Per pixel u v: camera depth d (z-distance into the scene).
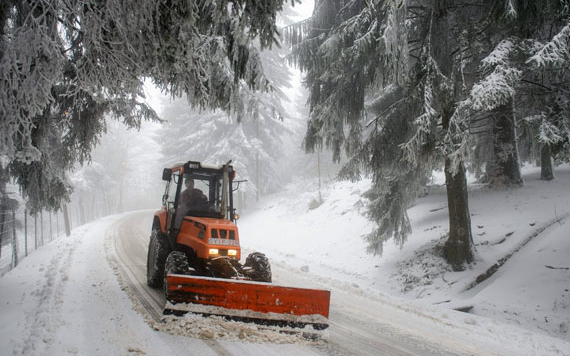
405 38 8.41
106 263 9.74
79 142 7.34
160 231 7.35
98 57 4.07
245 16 4.54
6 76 3.59
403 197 11.75
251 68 5.43
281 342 4.79
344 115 10.76
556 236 10.57
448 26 9.55
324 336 5.03
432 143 8.74
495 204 13.84
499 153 14.74
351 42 9.59
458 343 5.50
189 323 4.89
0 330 4.73
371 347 5.00
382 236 12.16
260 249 15.68
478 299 9.11
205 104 5.70
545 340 6.00
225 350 4.41
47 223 25.16
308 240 19.42
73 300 6.16
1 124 3.71
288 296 5.14
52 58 3.76
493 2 8.48
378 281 12.23
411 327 6.13
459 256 10.96
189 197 7.07
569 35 7.48
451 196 11.27
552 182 14.72
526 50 8.42
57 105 6.64
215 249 5.84
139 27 4.12
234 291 5.05
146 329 4.94
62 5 3.73
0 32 3.99
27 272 8.65
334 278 10.02
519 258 10.37
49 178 7.70
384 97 13.49
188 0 4.38
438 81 8.66
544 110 9.23
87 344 4.37
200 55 5.08
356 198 21.95
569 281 8.66
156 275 6.82
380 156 10.48
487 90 7.80
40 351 4.07
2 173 8.12
